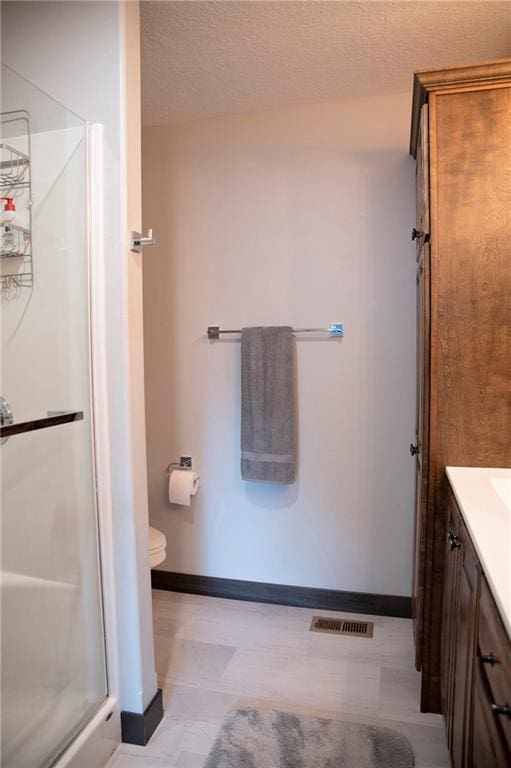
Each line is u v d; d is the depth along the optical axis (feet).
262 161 7.98
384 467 7.81
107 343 5.12
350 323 7.79
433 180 5.33
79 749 4.71
